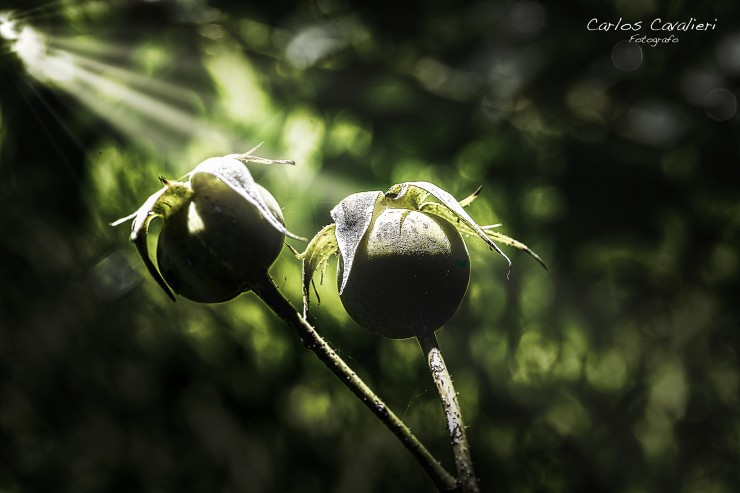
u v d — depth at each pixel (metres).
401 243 0.29
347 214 0.29
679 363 0.54
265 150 0.46
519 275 0.48
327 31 0.48
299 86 0.47
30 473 0.58
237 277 0.28
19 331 0.55
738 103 0.48
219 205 0.28
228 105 0.46
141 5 0.45
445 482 0.27
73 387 0.56
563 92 0.49
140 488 0.56
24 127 0.43
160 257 0.28
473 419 0.48
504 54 0.49
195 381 0.52
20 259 0.51
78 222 0.47
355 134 0.47
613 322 0.51
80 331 0.53
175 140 0.45
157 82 0.45
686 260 0.51
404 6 0.48
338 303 0.45
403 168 0.47
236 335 0.50
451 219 0.29
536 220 0.48
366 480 0.50
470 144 0.48
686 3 0.47
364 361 0.46
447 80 0.49
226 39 0.47
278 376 0.50
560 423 0.51
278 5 0.48
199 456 0.54
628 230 0.49
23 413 0.57
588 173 0.49
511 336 0.48
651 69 0.48
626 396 0.53
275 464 0.52
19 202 0.46
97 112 0.44
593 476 0.52
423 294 0.29
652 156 0.49
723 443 0.55
